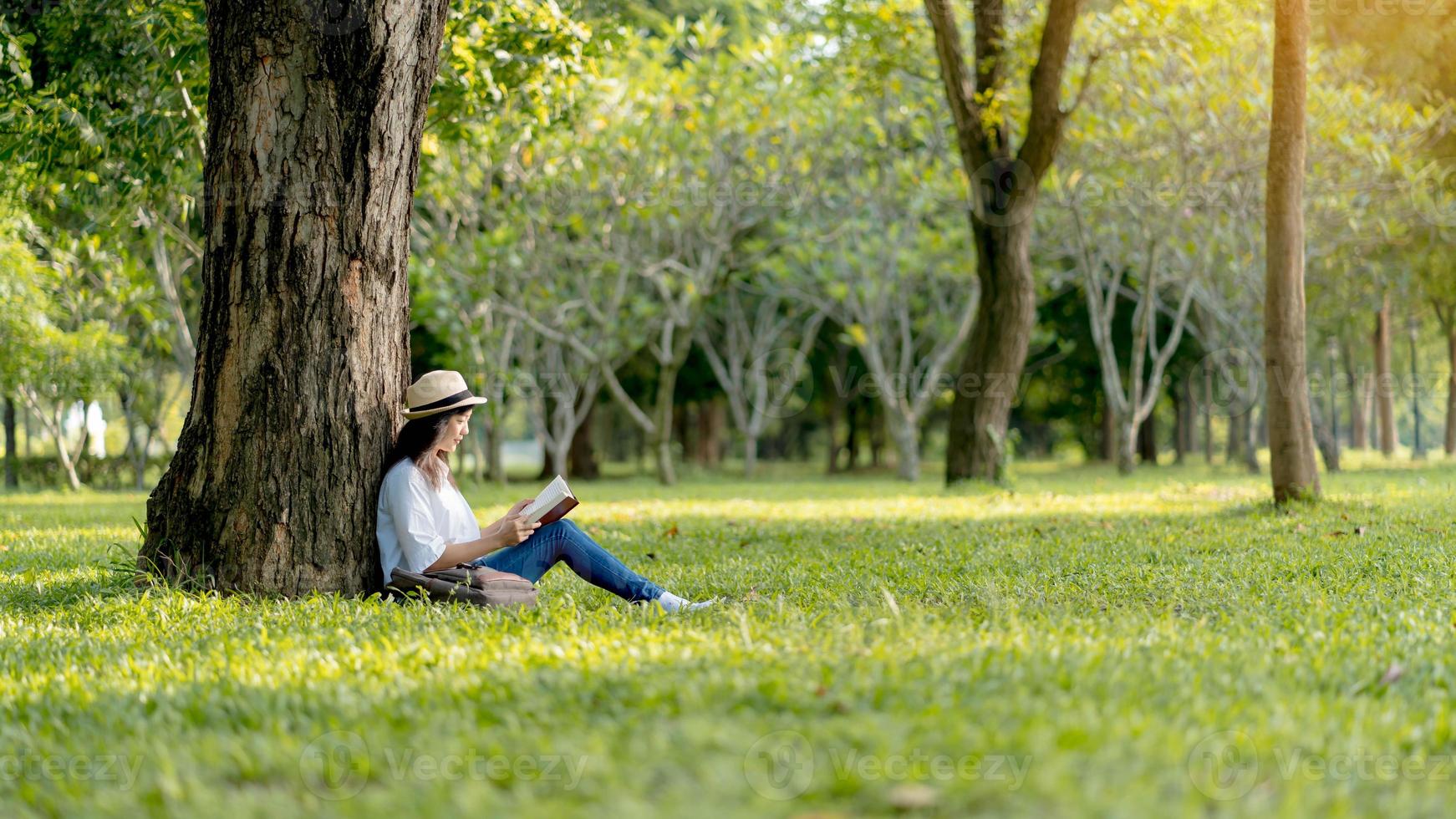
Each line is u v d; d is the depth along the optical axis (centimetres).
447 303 2562
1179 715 378
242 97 719
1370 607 630
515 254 2575
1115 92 2275
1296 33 1262
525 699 414
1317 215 2472
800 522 1363
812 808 307
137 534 1265
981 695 398
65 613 684
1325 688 448
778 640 510
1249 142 2266
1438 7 2267
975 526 1230
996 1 1902
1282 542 966
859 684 408
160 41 1175
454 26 1315
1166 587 730
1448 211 2531
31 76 1183
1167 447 5497
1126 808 290
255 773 356
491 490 2719
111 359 2583
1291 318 1312
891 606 584
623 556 1004
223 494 722
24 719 441
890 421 3180
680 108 2502
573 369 3198
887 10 1992
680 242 2841
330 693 437
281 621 624
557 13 1373
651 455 6006
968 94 1931
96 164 1295
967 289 3428
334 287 729
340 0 711
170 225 1705
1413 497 1452
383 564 716
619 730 371
